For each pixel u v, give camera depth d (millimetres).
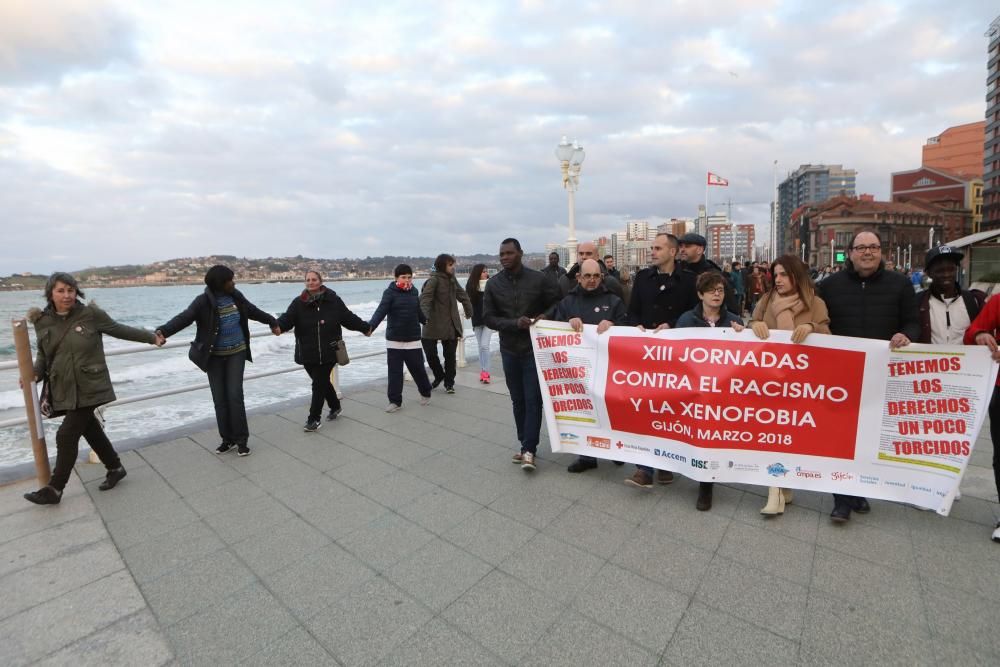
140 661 2270
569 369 4055
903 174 138000
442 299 6703
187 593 2736
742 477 3471
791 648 2240
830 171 175750
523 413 4512
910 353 3164
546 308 4418
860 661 2162
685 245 4105
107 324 3891
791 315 3432
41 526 3471
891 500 3230
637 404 3812
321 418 5852
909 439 3191
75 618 2555
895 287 3297
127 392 8961
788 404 3393
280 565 2975
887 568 2785
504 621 2461
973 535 3092
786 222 199875
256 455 4734
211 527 3428
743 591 2629
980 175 131000
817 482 3348
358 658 2256
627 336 3832
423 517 3502
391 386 6141
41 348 3689
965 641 2250
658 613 2482
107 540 3283
